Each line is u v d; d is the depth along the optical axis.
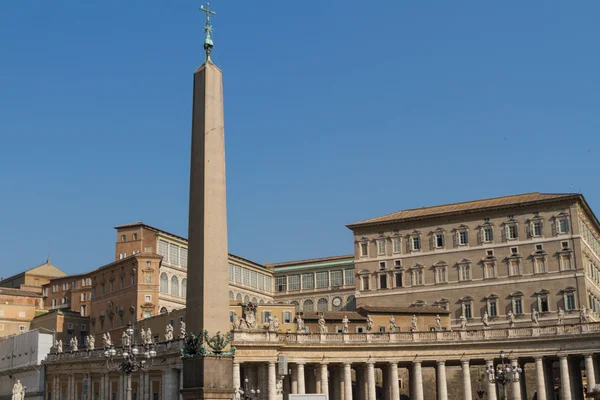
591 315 112.38
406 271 123.31
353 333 94.12
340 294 145.88
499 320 115.50
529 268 115.12
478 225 119.69
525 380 105.06
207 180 38.09
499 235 118.06
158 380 95.75
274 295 153.00
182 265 135.62
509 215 117.94
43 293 156.12
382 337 94.69
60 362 113.00
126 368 57.31
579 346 90.44
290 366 95.06
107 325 129.62
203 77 39.12
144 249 131.00
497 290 116.44
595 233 125.69
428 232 123.06
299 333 92.38
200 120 38.75
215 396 36.16
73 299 146.25
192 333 37.28
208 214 37.81
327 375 93.50
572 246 113.00
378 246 126.44
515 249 116.56
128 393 57.22
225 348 36.97
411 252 123.62
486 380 105.06
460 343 94.31
